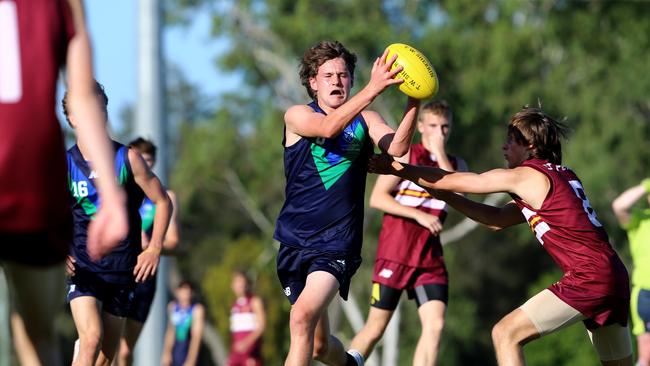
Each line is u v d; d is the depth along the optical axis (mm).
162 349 47375
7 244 13539
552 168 25047
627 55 114562
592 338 25469
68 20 13617
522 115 26172
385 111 110500
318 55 24438
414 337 128500
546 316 24375
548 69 118688
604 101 112000
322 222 24078
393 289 33656
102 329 26016
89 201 26062
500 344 24469
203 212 168500
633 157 112438
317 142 24016
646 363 38656
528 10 117688
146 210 33500
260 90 124438
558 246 24719
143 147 34469
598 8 116375
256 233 173125
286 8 116812
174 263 163625
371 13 113000
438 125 33781
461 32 113438
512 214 26453
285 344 121312
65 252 13930
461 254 150875
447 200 26047
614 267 24500
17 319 14953
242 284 62312
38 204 13383
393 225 33875
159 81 52188
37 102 13375
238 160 125812
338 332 123125
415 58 22359
